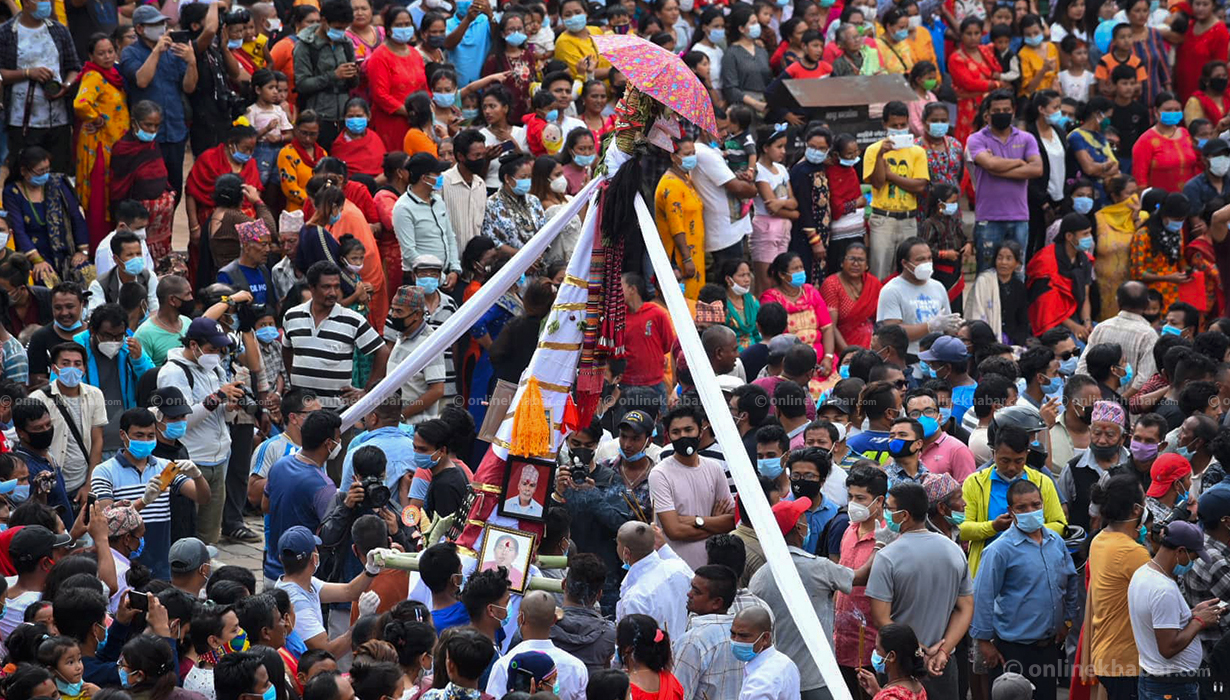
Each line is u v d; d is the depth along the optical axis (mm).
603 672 14984
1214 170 39625
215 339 25672
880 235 36344
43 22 33719
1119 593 19344
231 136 33219
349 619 20688
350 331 27406
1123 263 38594
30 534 18641
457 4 39656
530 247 18625
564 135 36469
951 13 46500
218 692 15180
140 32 34500
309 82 35938
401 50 36656
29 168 31000
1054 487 21453
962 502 21469
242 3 40656
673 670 17297
